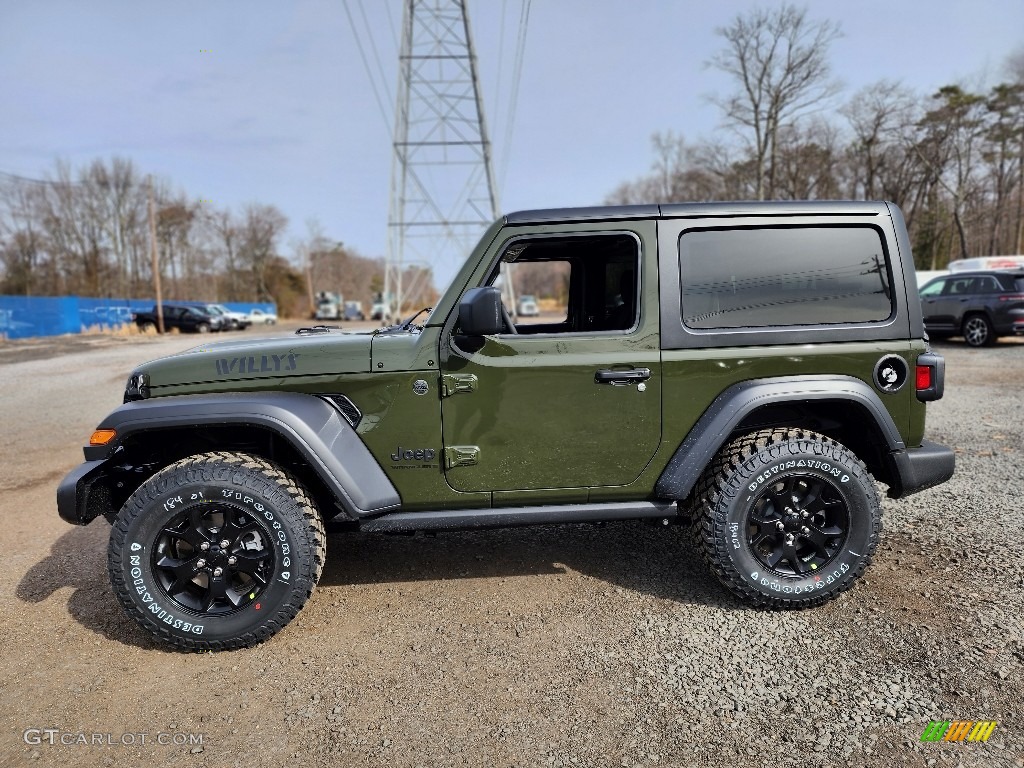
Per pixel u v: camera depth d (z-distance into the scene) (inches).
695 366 114.4
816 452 113.1
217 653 108.7
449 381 112.2
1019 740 82.4
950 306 529.7
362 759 82.5
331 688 98.0
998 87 1544.0
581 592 126.9
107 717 92.3
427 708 92.5
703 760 80.7
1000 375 371.9
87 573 141.9
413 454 113.5
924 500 169.0
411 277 1101.7
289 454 122.3
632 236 115.0
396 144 1047.0
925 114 1617.9
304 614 121.0
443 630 114.1
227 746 85.8
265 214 2982.3
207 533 108.8
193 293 2758.4
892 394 117.3
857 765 79.1
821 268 117.5
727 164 1688.0
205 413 107.6
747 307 116.4
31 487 211.9
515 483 115.5
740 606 119.6
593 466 116.0
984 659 99.5
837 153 1771.7
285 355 113.6
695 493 119.8
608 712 90.5
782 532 115.6
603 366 113.3
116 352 745.6
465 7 1040.8
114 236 2352.4
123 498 124.6
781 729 86.0
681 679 97.7
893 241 118.2
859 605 117.8
